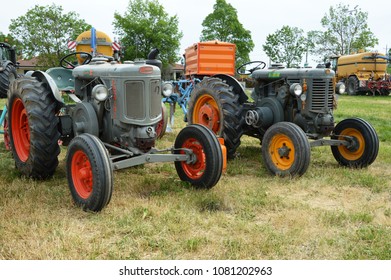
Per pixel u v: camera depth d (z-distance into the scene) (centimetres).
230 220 347
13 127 470
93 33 704
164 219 340
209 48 1267
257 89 586
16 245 292
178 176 476
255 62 616
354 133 540
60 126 449
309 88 512
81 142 358
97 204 349
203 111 603
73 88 518
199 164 430
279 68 570
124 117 394
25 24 3875
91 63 465
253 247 297
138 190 422
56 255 280
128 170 505
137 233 316
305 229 329
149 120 396
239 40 4300
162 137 724
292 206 384
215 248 296
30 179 442
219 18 4256
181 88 845
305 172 484
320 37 4694
